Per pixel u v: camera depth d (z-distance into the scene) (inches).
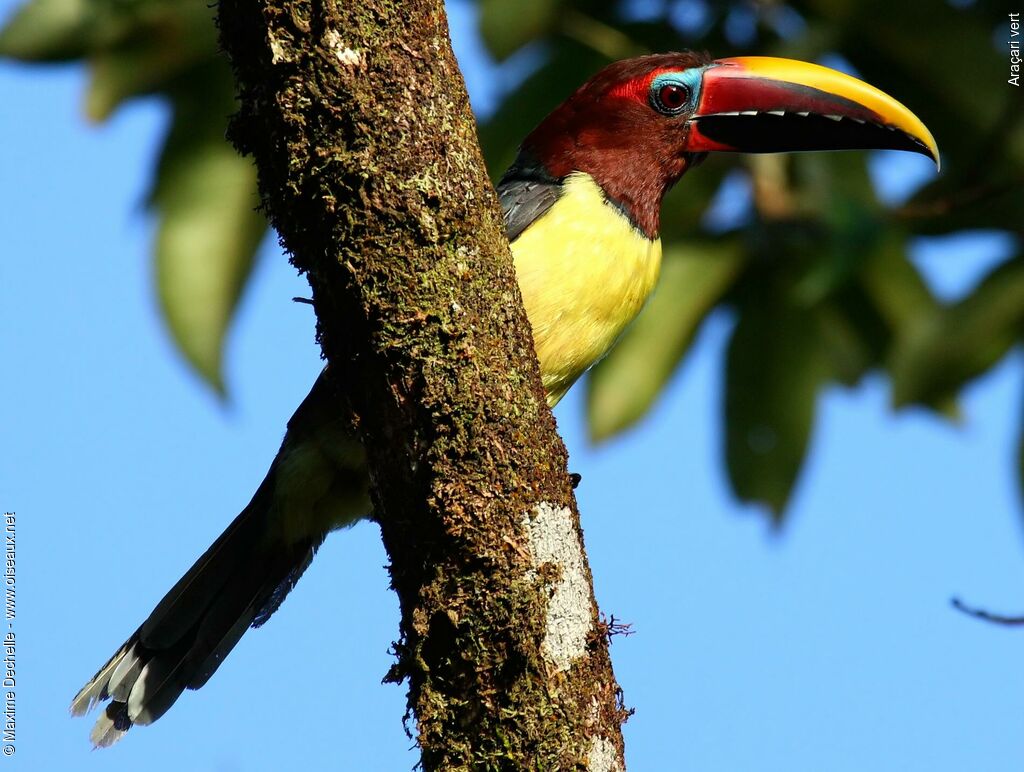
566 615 256.2
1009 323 419.5
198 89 405.7
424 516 258.1
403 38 254.1
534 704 252.1
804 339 459.2
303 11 248.5
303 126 251.9
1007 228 429.1
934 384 425.7
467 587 255.3
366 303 255.1
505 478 256.1
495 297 260.2
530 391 262.2
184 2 397.4
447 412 254.5
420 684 258.5
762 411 466.6
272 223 266.7
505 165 435.8
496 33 415.8
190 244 412.8
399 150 252.5
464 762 254.1
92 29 397.4
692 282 445.7
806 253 444.1
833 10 423.5
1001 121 420.5
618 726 260.1
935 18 417.7
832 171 437.7
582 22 437.4
